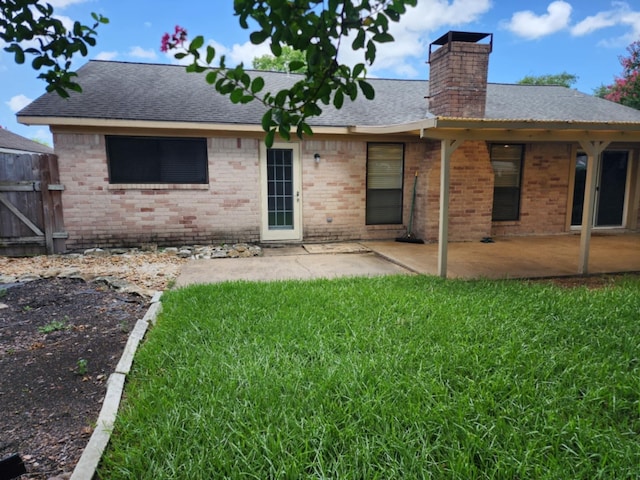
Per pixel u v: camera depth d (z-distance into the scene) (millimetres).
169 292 4699
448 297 4301
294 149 8195
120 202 7570
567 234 9477
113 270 6199
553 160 9242
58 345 3309
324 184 8438
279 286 4906
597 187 9859
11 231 7230
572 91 11742
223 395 2369
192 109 7801
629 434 2066
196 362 2795
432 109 8688
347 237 8695
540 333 3287
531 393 2375
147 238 7773
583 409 2252
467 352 2904
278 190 8281
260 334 3309
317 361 2844
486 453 1894
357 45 1412
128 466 1847
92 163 7367
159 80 8922
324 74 1476
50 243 7375
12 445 2090
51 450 2057
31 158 7152
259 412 2201
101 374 2846
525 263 6539
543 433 2037
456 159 8297
